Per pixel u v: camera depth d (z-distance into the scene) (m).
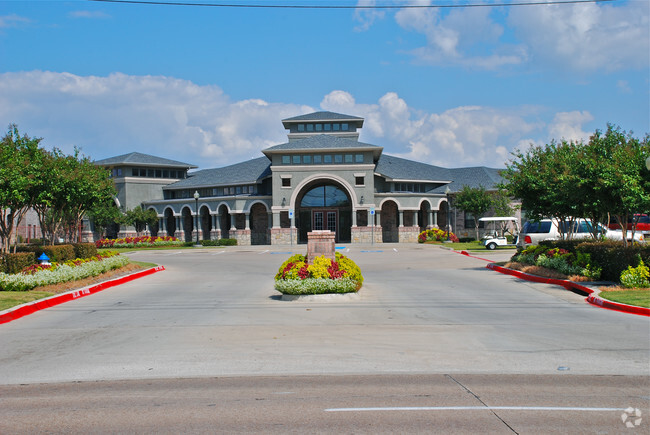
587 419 6.08
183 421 6.15
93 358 9.30
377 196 51.28
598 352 9.30
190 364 8.83
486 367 8.45
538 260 21.55
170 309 14.41
